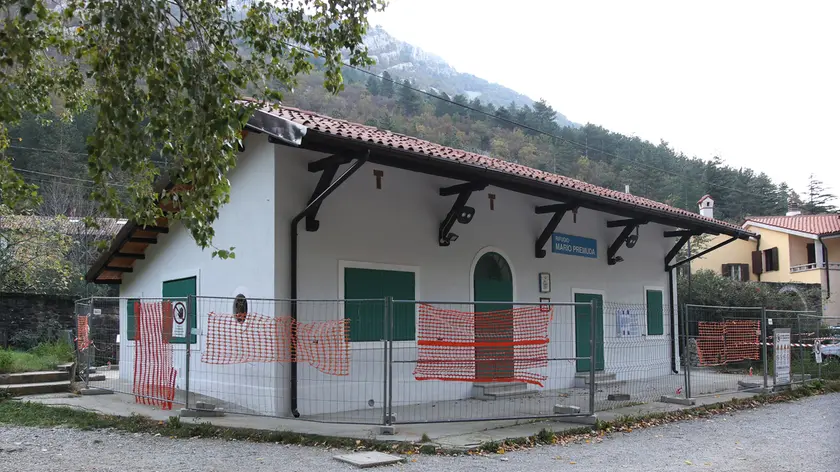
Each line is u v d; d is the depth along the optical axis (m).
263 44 7.66
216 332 10.66
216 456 7.27
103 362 14.23
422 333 10.59
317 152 10.20
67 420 9.34
